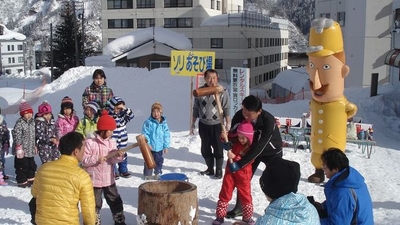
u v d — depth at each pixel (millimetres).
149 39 33906
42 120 7422
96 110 7273
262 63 49562
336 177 3752
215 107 7418
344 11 30156
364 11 27594
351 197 3658
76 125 7434
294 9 139375
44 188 4031
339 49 7359
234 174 5449
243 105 5234
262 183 3254
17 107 18672
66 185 3998
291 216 2895
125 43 34062
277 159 3334
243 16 42938
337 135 7461
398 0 22547
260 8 135750
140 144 4953
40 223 4043
